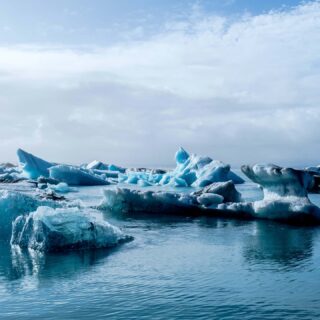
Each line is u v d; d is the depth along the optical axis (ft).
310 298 28.50
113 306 26.94
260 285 31.27
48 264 37.55
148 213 73.67
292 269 35.78
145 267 36.45
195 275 33.88
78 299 28.25
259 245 46.01
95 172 195.62
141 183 153.58
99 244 44.96
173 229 57.00
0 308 26.63
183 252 42.52
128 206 75.97
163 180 157.89
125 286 30.96
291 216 61.00
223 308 26.63
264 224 60.95
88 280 32.50
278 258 39.83
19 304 27.32
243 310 26.35
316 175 115.96
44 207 45.91
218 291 29.86
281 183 62.90
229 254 41.65
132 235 52.47
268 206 62.80
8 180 127.44
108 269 35.78
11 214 51.11
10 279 32.86
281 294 29.25
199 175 144.36
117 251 43.01
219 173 137.80
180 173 152.35
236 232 54.44
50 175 152.15
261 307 26.84
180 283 31.71
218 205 69.46
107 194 77.56
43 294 29.22
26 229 45.62
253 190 132.26
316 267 36.45
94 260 39.01
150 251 43.06
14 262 38.29
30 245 44.62
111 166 230.89
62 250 43.11
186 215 71.00
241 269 35.81
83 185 154.81
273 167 62.49
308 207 59.11
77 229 44.04
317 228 57.31
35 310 26.27
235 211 67.36
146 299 28.22
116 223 62.49
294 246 45.50
